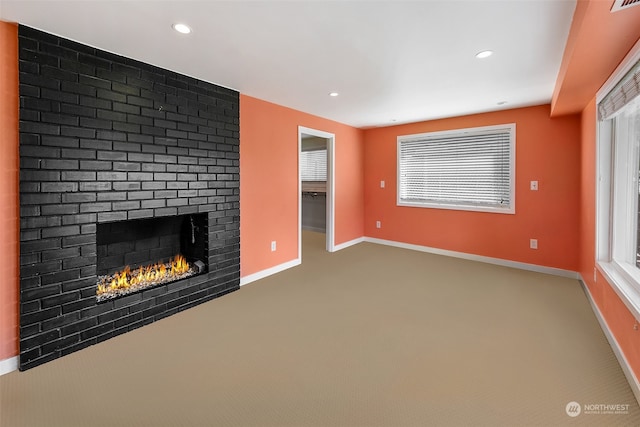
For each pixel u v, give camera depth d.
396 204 5.39
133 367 2.00
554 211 3.86
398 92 3.35
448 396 1.72
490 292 3.29
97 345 2.27
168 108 2.70
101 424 1.53
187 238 3.30
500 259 4.33
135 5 1.72
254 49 2.28
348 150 5.34
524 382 1.83
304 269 4.14
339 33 2.04
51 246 2.07
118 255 2.82
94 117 2.25
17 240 1.97
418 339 2.34
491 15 1.81
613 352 2.13
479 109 4.11
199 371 1.96
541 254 3.98
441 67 2.61
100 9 1.75
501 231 4.30
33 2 1.68
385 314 2.77
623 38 1.68
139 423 1.54
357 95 3.45
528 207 4.04
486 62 2.50
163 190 2.68
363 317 2.71
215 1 1.68
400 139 5.26
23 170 1.95
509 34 2.04
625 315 1.94
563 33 2.01
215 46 2.23
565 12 1.77
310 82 3.01
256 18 1.85
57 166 2.08
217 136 3.14
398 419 1.56
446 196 4.82
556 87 2.94
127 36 2.08
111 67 2.32
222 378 1.89
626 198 2.46
